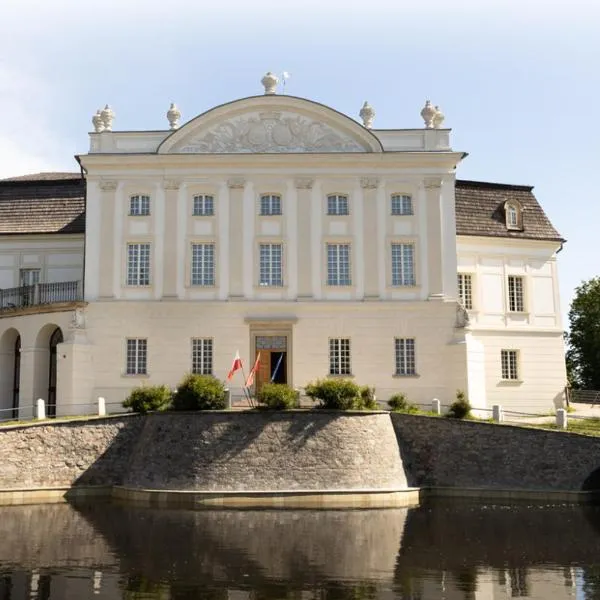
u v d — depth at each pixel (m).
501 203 52.97
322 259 44.97
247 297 44.62
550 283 52.03
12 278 51.31
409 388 43.88
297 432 35.38
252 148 45.78
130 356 44.22
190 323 44.28
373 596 19.02
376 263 44.94
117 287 44.69
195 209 45.44
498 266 51.28
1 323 47.25
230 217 45.22
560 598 18.84
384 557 23.05
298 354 44.03
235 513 31.31
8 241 51.53
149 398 38.47
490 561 22.61
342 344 44.41
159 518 29.86
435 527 28.03
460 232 50.44
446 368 44.03
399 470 36.97
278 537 25.95
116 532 26.75
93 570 21.36
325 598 18.84
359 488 34.97
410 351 44.44
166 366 43.94
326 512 31.72
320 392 37.12
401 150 45.78
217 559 22.66
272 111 45.97
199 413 35.69
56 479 36.16
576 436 36.09
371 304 44.38
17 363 48.16
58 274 51.06
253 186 45.47
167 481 35.09
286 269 44.84
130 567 21.69
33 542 25.00
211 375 43.00
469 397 43.84
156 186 45.56
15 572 21.11
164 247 45.00
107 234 45.12
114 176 45.59
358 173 45.66
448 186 45.78
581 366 71.81
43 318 45.22
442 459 37.69
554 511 32.06
